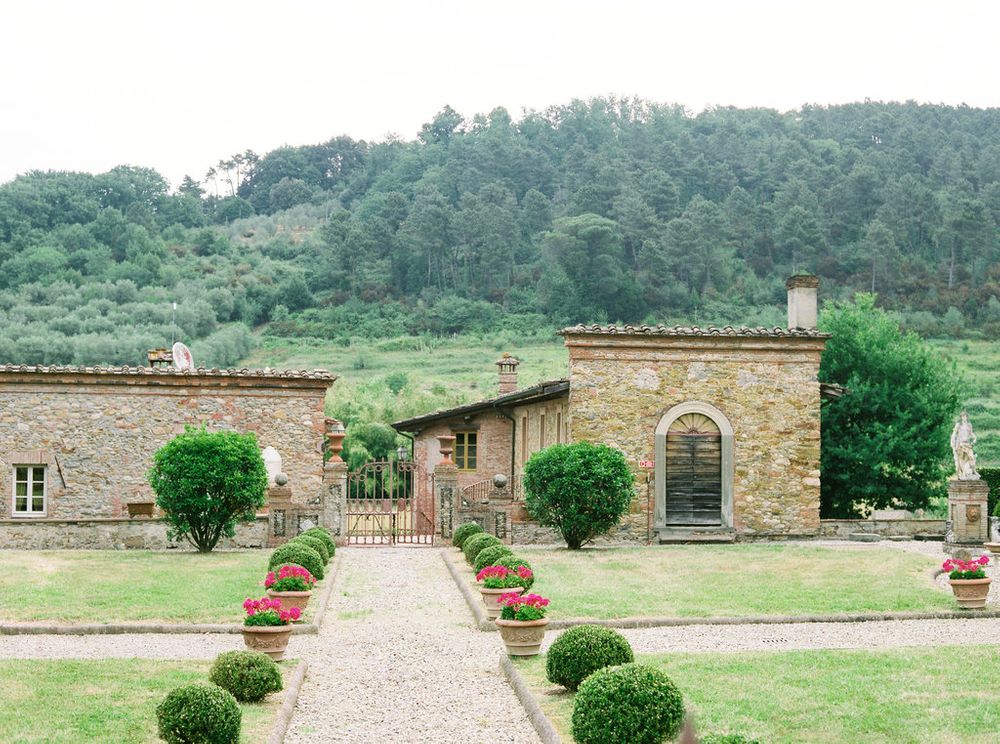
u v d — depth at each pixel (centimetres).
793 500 2741
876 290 10106
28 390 2780
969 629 1536
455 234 11331
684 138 12862
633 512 2694
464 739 1010
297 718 1087
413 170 14138
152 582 1917
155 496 2662
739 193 11362
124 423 2820
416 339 9775
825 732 962
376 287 11219
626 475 2536
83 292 10381
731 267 10619
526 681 1200
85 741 942
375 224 11769
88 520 2534
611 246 10006
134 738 952
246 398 2895
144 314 9856
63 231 11669
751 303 10181
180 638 1480
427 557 2452
